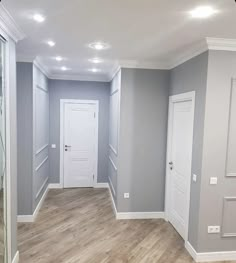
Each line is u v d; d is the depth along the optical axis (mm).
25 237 3742
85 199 5523
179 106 4055
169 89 4445
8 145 2684
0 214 2641
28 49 3566
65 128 6199
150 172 4531
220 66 3059
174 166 4242
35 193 4453
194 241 3299
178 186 4039
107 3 2047
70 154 6266
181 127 3969
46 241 3643
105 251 3420
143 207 4566
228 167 3170
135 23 2488
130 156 4465
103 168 6402
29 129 4133
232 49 3053
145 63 4297
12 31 2645
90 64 4609
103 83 6227
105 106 6277
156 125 4480
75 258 3229
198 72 3297
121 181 4480
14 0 2018
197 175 3270
